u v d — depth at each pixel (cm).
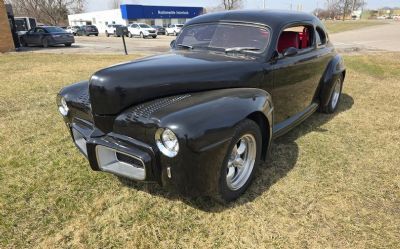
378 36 2595
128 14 4953
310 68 439
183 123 241
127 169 272
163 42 2622
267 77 359
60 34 2125
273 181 334
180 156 242
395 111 576
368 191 319
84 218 278
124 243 251
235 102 280
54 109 588
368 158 389
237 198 304
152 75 291
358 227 269
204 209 289
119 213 284
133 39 3095
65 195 309
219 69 324
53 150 408
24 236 258
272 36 367
